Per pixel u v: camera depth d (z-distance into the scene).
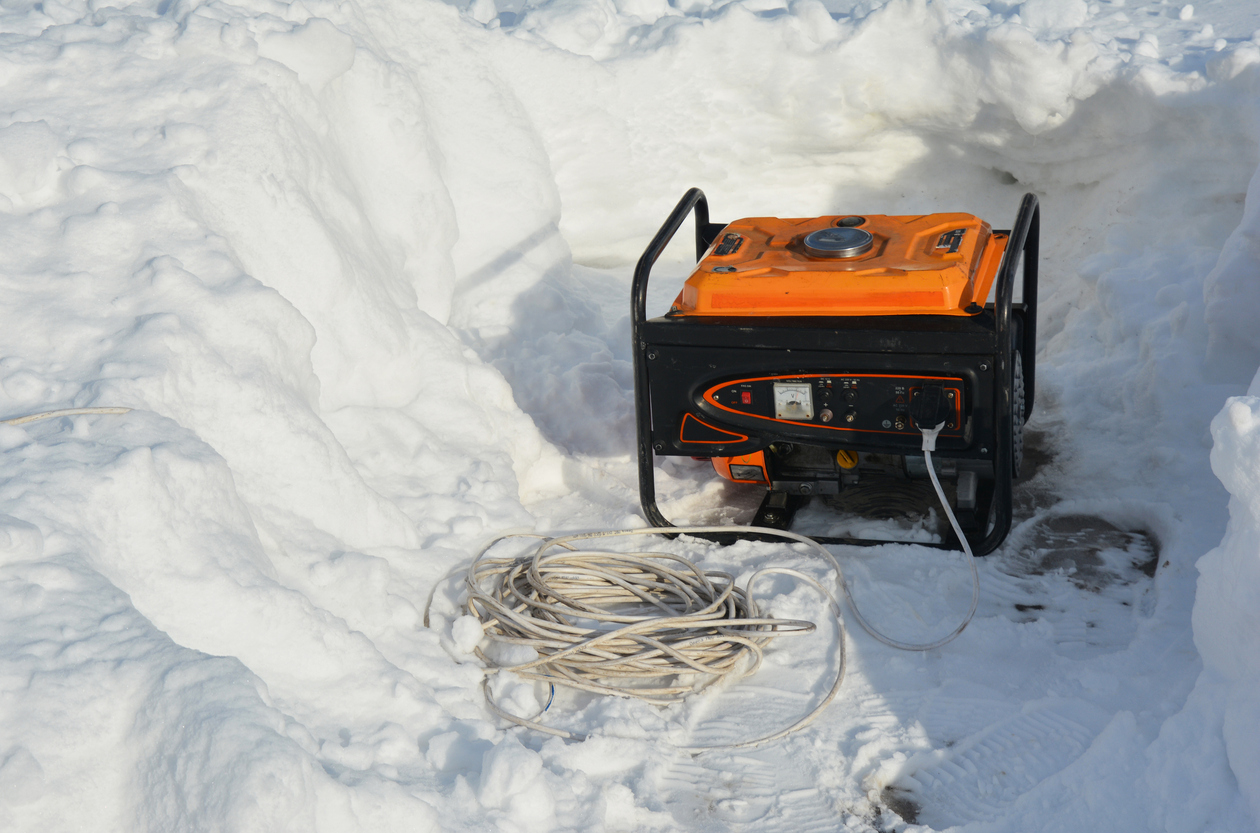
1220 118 4.39
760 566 3.17
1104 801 2.09
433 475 3.39
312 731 2.15
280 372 2.88
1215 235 4.41
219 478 2.36
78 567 1.95
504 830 1.99
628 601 3.03
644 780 2.33
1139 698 2.51
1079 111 4.78
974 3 6.22
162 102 3.25
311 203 3.37
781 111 5.31
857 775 2.37
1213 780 1.93
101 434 2.28
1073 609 2.95
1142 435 3.74
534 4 6.48
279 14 3.85
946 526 3.33
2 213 2.83
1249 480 1.90
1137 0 6.22
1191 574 2.96
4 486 2.04
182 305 2.72
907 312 2.88
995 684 2.64
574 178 5.37
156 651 1.86
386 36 4.66
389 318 3.59
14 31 3.42
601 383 4.16
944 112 5.10
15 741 1.66
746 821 2.25
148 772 1.72
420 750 2.22
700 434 3.20
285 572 2.58
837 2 6.72
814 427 3.05
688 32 5.30
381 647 2.58
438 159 4.48
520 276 4.69
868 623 2.88
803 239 3.28
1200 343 3.86
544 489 3.82
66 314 2.62
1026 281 3.58
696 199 3.49
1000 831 2.13
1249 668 1.96
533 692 2.63
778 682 2.70
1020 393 3.48
